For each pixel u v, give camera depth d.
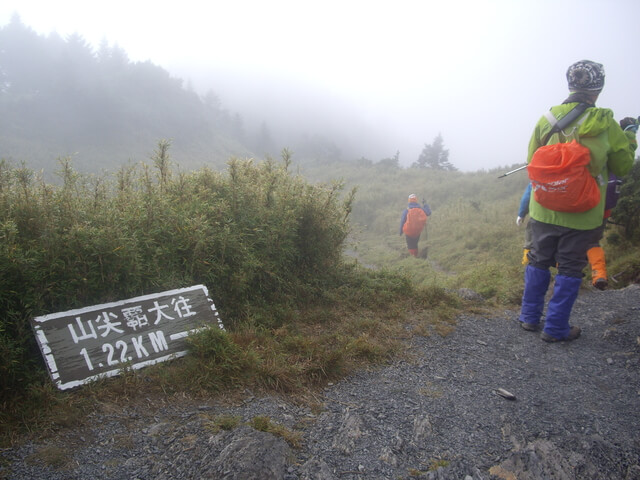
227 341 3.05
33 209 3.03
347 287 4.98
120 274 3.10
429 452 2.46
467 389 3.29
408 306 4.99
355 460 2.31
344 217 5.34
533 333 4.57
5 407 2.31
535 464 2.36
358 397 3.04
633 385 3.45
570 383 3.47
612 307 5.32
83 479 1.98
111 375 2.72
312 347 3.44
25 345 2.67
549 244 4.32
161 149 4.43
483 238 14.08
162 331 3.09
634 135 4.27
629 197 8.11
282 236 4.35
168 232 3.54
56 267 2.84
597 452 2.52
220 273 3.74
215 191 4.42
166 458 2.16
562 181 3.81
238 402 2.75
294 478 2.08
